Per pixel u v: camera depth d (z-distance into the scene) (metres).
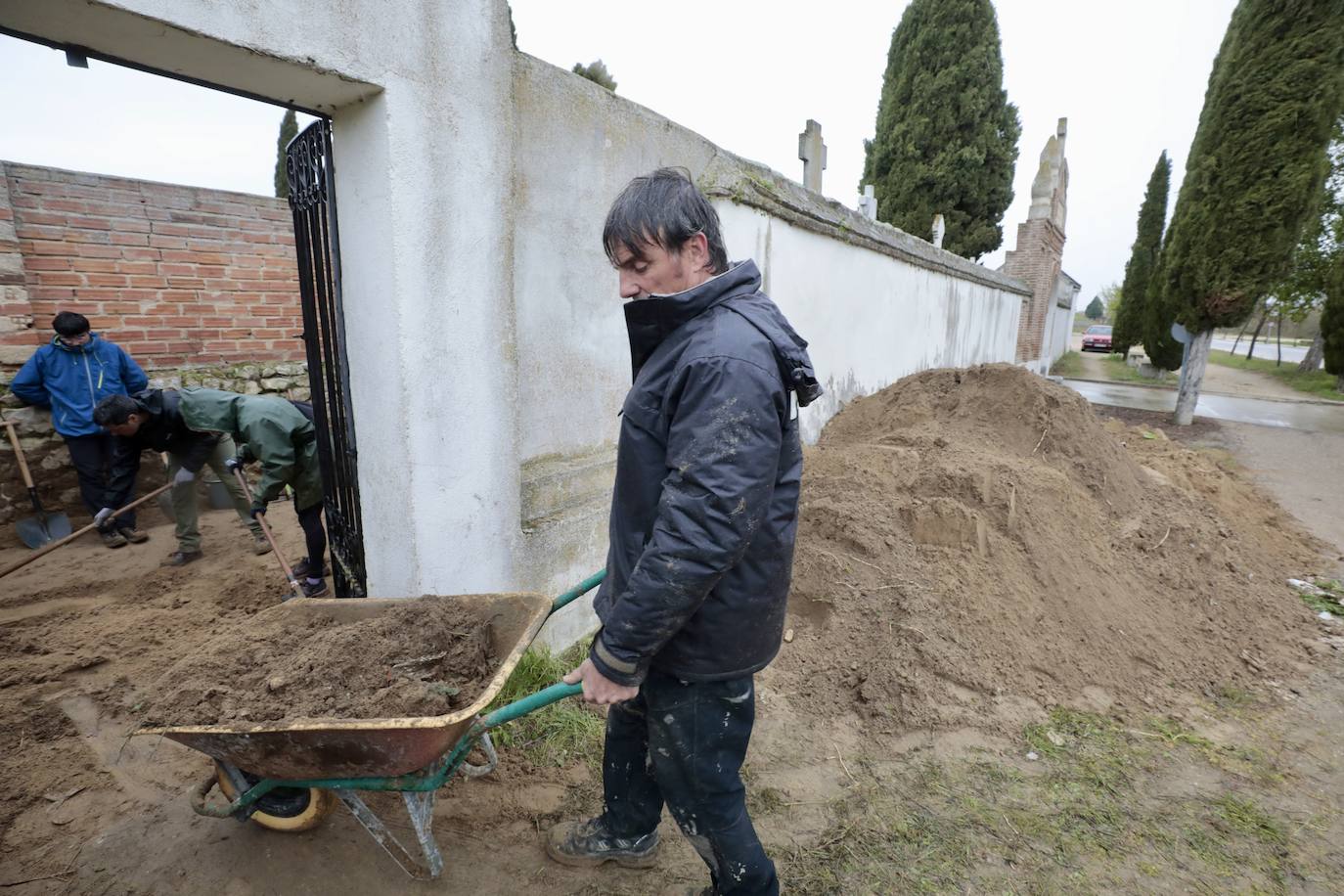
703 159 4.32
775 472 1.36
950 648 3.09
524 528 3.06
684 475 1.32
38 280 4.60
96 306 4.86
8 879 1.94
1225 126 9.69
